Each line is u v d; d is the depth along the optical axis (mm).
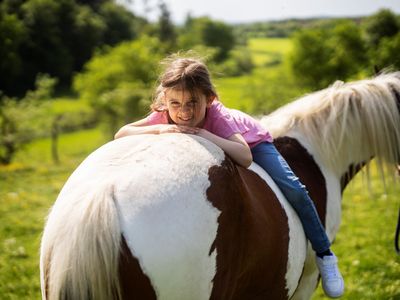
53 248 1670
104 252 1590
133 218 1649
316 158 3012
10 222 6695
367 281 4527
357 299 4168
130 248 1627
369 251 5336
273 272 2211
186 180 1772
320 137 3035
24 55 56219
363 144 3176
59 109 40750
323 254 2545
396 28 34875
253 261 2033
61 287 1617
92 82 28719
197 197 1763
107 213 1621
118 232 1624
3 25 51812
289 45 58500
